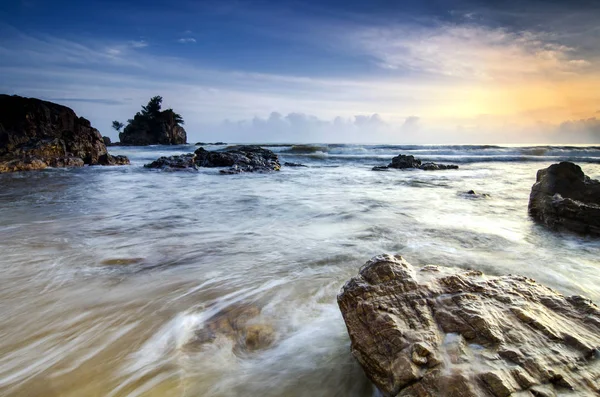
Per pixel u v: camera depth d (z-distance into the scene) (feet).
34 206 31.50
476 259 17.08
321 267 16.15
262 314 11.63
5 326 10.89
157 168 73.97
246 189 45.19
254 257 17.65
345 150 137.08
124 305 12.29
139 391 8.15
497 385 6.16
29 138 84.43
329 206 32.68
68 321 11.20
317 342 10.09
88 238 21.11
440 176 63.46
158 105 257.75
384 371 7.34
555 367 6.58
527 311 8.13
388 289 9.19
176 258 17.46
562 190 27.45
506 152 132.36
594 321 7.93
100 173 65.00
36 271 15.47
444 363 6.82
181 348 9.82
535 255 17.85
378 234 22.16
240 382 8.52
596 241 20.40
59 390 8.16
